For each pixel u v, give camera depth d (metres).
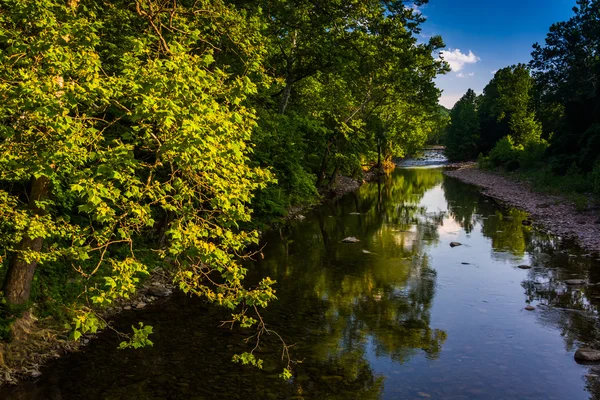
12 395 7.98
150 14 7.28
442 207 34.69
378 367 9.24
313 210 32.84
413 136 71.62
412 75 33.94
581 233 22.25
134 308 12.28
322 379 8.74
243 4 17.41
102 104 6.27
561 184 38.72
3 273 10.29
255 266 17.31
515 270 16.53
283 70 25.33
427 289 14.41
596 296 13.35
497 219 28.44
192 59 5.81
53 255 6.90
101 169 4.87
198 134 4.93
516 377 8.77
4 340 9.02
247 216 6.13
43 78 5.12
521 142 74.88
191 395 8.10
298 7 19.78
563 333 10.80
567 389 8.30
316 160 38.09
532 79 75.50
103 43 9.96
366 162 70.19
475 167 79.75
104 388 8.30
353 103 39.38
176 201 5.76
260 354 9.80
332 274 16.19
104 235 5.69
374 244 21.41
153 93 5.16
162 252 6.25
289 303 13.11
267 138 19.73
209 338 10.55
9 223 6.85
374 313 12.34
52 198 9.84
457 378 8.75
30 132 5.56
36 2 5.57
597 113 44.25
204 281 14.73
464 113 111.12
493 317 11.95
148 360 9.41
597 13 49.78
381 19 21.25
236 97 6.32
